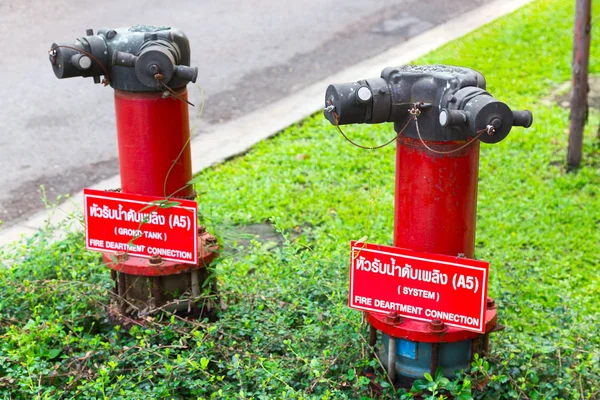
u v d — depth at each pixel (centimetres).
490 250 586
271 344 411
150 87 397
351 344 399
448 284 356
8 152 784
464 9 1298
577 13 686
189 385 379
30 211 668
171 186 418
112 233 420
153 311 410
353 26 1211
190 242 409
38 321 410
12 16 1212
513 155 766
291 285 471
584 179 712
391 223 624
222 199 649
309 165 732
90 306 460
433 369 368
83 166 761
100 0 1305
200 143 792
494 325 378
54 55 388
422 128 347
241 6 1299
